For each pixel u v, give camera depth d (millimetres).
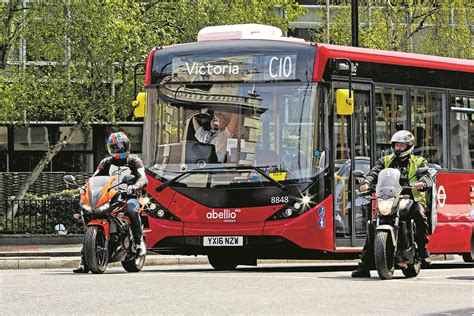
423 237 34000
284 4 81625
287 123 38375
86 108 71312
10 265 46781
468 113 44000
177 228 38531
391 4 84188
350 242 39000
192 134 39031
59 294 26938
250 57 39000
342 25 88000
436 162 42438
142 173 35875
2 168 88375
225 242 38062
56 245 64500
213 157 38625
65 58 69125
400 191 32656
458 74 43719
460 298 26375
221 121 38844
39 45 68812
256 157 38281
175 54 39844
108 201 35219
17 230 67875
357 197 39312
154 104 39844
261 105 38625
